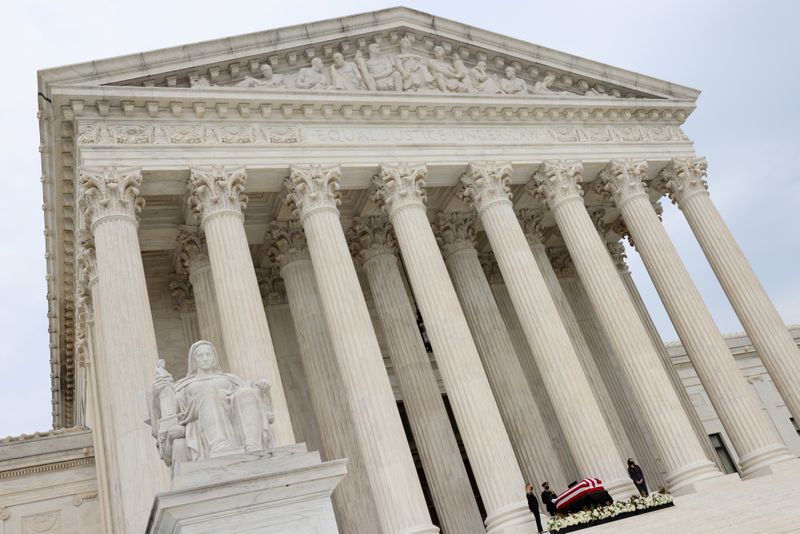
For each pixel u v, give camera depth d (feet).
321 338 130.82
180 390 47.16
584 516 96.53
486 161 135.54
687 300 137.49
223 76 124.88
